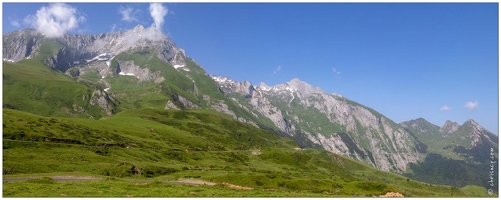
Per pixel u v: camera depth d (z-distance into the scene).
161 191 83.75
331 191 134.50
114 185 90.56
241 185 131.50
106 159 179.75
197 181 136.25
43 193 72.31
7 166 129.50
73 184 89.38
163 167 177.00
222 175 154.12
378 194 141.25
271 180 141.12
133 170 152.75
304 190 132.62
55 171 137.75
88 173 137.12
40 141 197.62
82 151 191.88
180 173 165.62
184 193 82.44
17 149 168.88
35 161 146.25
